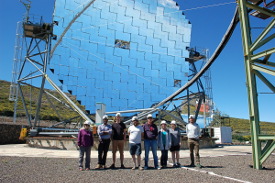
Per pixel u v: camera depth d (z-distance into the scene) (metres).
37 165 10.41
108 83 20.28
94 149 17.19
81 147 9.66
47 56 20.16
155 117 20.84
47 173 8.62
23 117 40.53
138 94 21.09
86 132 9.82
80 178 7.78
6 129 25.05
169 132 10.81
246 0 11.58
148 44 22.84
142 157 14.16
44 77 19.91
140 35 22.75
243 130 70.44
